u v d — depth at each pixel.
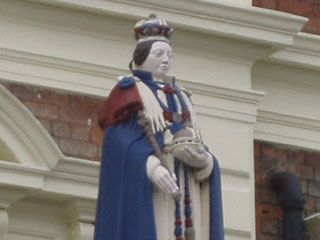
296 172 15.08
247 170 14.63
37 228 14.08
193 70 14.71
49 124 14.17
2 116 13.94
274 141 15.09
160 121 11.59
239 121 14.73
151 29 11.85
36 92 14.21
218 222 11.55
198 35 14.70
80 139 14.21
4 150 13.98
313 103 15.29
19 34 14.28
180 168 11.53
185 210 11.46
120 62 14.47
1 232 13.85
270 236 14.81
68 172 14.00
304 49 15.20
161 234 11.37
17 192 13.88
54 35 14.37
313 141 15.21
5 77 14.15
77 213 14.03
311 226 14.79
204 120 14.63
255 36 14.78
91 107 14.32
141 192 11.34
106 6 14.41
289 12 15.30
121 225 11.34
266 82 15.20
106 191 11.48
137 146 11.47
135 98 11.59
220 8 14.67
